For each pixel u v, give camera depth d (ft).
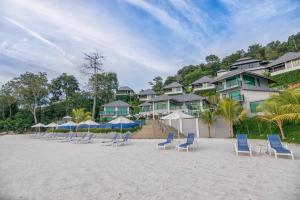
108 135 95.14
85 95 202.28
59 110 201.87
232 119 76.02
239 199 14.35
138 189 17.47
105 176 22.34
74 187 18.60
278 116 52.95
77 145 62.18
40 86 186.50
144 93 214.69
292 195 14.83
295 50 202.59
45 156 39.42
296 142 46.65
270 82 116.98
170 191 16.63
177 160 31.01
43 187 18.92
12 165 30.83
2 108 197.98
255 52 250.37
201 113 87.86
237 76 100.73
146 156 35.86
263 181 18.49
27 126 179.52
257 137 62.39
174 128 91.71
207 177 20.61
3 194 17.25
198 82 182.80
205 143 54.95
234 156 32.86
